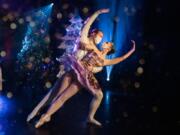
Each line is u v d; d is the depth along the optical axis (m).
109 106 10.27
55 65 14.55
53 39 18.05
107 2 19.02
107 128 6.71
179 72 15.45
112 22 18.62
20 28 16.73
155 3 17.25
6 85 13.89
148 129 6.79
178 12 16.52
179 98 12.20
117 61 7.00
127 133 6.30
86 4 19.52
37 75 14.18
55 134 5.89
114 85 16.52
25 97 11.18
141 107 10.18
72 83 6.78
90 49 6.86
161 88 14.59
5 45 16.17
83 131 6.29
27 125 6.60
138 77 16.39
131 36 17.95
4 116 7.53
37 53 14.52
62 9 18.95
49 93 6.97
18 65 14.49
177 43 16.22
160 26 17.05
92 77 6.84
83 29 6.80
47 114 6.52
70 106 9.65
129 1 18.33
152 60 16.56
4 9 17.36
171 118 8.29
